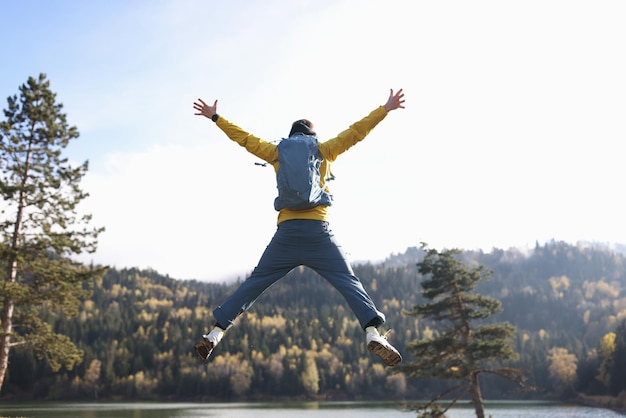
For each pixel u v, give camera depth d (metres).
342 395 126.94
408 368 24.73
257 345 146.38
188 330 149.62
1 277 21.14
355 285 4.03
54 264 21.75
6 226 21.05
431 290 25.78
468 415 64.62
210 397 123.00
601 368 91.75
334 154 4.16
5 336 20.00
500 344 23.59
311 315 188.38
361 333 165.50
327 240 4.07
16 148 20.88
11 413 72.88
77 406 94.69
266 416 71.75
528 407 82.62
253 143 4.11
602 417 63.38
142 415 71.19
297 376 126.62
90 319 159.88
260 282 4.04
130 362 132.62
